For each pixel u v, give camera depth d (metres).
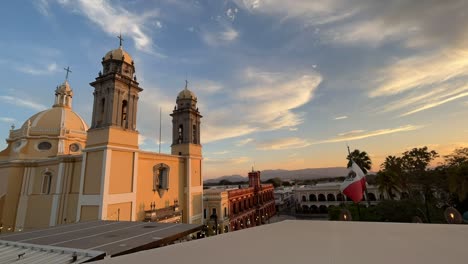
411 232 3.62
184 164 29.92
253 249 2.81
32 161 27.28
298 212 66.25
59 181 23.53
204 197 36.88
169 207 25.42
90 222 11.09
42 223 23.98
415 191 35.75
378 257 2.38
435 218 24.77
